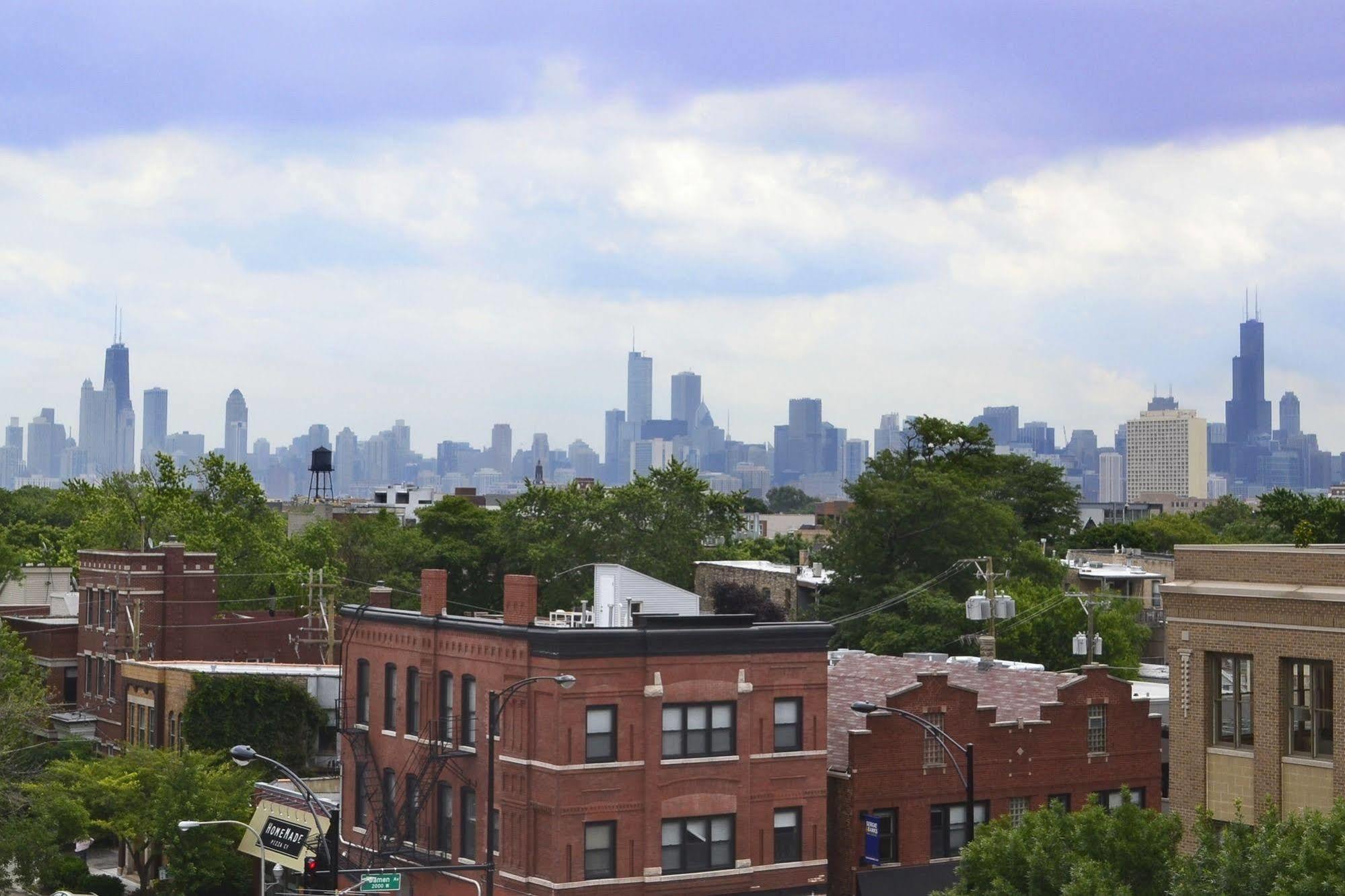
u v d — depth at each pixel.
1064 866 38.00
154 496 140.62
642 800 54.97
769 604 124.81
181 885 71.88
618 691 54.88
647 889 54.72
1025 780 62.78
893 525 124.38
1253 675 41.47
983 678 70.50
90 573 103.62
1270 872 33.25
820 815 58.03
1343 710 39.19
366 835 63.75
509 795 55.78
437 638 60.47
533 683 54.81
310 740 84.94
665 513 148.88
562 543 148.75
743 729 56.72
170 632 99.94
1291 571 41.25
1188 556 43.94
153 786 73.94
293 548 146.38
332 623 96.12
